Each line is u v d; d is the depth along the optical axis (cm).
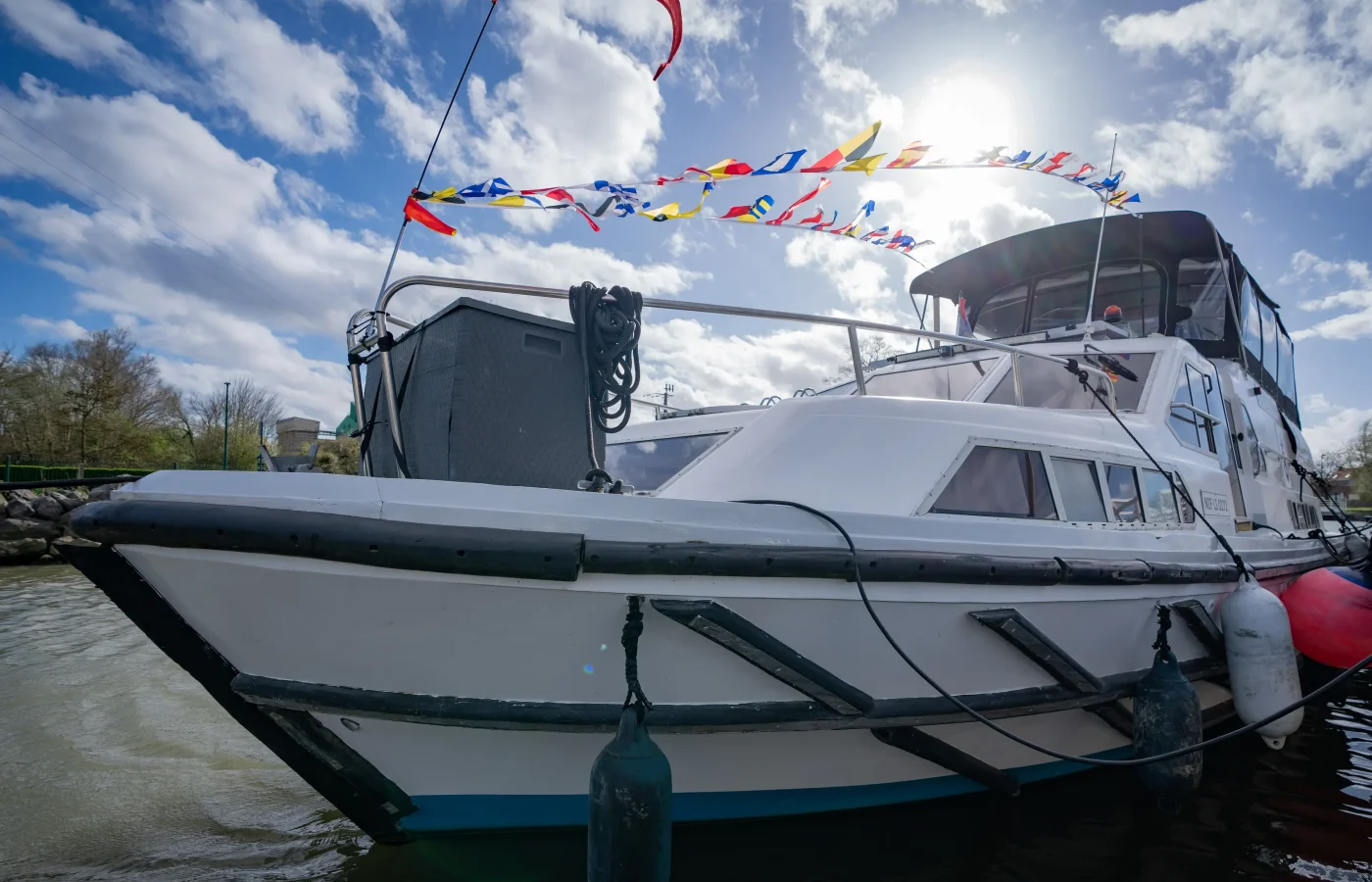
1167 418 457
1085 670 320
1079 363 437
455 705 241
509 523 225
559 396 275
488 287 275
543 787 268
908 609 279
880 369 518
